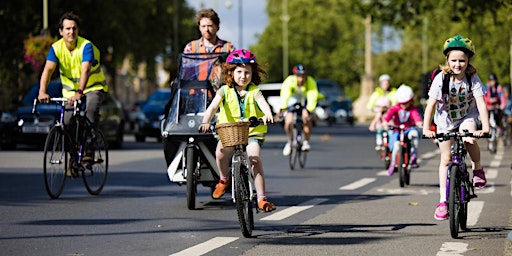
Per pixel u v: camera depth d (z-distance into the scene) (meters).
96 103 23.70
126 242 16.08
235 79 17.55
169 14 100.00
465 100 16.88
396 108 27.61
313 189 26.11
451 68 16.66
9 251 15.09
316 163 37.59
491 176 30.62
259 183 17.25
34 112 23.11
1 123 43.41
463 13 63.69
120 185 27.05
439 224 18.48
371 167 35.25
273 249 15.35
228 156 18.81
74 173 23.42
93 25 80.50
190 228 17.84
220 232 17.30
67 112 23.17
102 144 24.30
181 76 22.20
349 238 16.59
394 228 17.89
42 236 16.72
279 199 23.34
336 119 115.81
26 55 57.41
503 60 113.56
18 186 26.55
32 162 36.50
